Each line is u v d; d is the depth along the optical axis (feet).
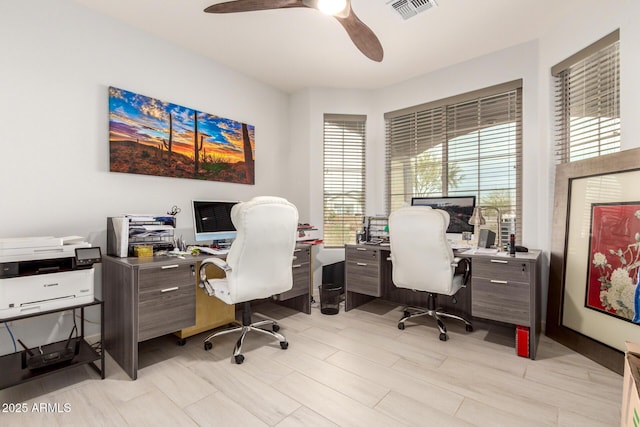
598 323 6.90
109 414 5.07
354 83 12.07
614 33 6.81
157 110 8.70
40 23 6.87
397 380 6.12
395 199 12.17
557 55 8.29
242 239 6.72
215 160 10.14
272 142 12.26
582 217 7.52
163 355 7.23
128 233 7.29
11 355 6.32
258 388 5.83
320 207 12.39
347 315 10.10
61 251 5.93
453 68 10.53
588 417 4.99
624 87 6.57
